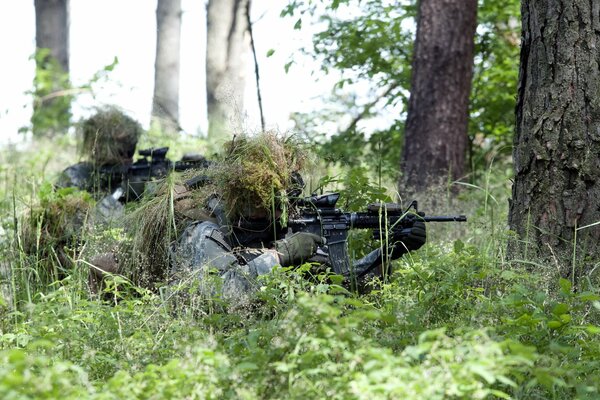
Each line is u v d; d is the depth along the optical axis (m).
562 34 9.76
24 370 6.28
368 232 11.15
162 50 37.44
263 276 8.66
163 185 10.50
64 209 12.46
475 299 8.94
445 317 8.51
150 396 6.32
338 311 6.54
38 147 26.44
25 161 23.67
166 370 6.46
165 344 8.07
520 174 10.12
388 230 10.20
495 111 21.22
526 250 9.68
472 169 19.97
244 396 6.14
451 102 18.31
